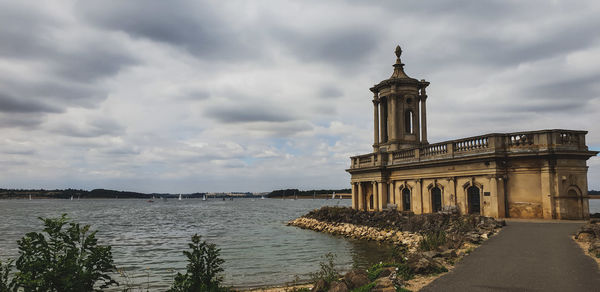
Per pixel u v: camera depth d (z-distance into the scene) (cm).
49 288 956
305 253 3011
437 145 3778
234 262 2652
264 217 8669
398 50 5250
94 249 1046
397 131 4950
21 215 10088
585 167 2975
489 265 1478
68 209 14712
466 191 3403
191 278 1223
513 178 3081
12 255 3133
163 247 3631
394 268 1505
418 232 3219
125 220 7925
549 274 1314
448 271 1419
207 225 6350
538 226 2470
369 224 4069
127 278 2234
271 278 2141
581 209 2878
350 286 1339
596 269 1362
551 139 2933
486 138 3198
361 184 5128
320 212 5462
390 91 5019
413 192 4147
